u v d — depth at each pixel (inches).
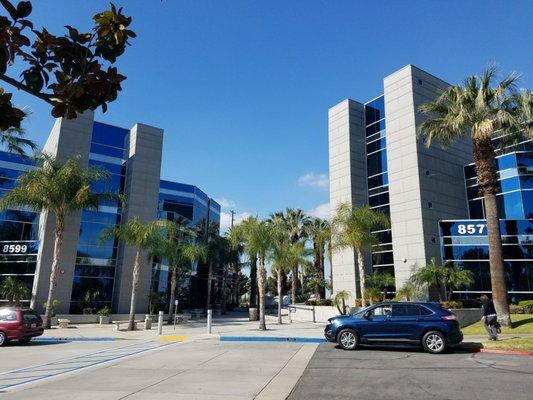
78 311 1393.9
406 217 1444.4
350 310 1247.5
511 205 1327.5
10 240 1387.8
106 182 1563.7
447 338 558.9
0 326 733.9
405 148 1489.9
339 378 392.5
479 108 873.5
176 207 2226.9
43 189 1073.5
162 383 375.6
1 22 100.3
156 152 1628.9
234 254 1931.6
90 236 1465.3
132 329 1074.7
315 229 2010.3
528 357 520.4
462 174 1574.8
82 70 107.6
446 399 309.4
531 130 909.2
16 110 110.0
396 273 1437.0
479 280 1251.2
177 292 1845.5
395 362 483.8
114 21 107.7
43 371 456.1
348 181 1660.9
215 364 483.2
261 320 995.9
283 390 342.3
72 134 1472.7
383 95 1674.5
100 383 378.9
